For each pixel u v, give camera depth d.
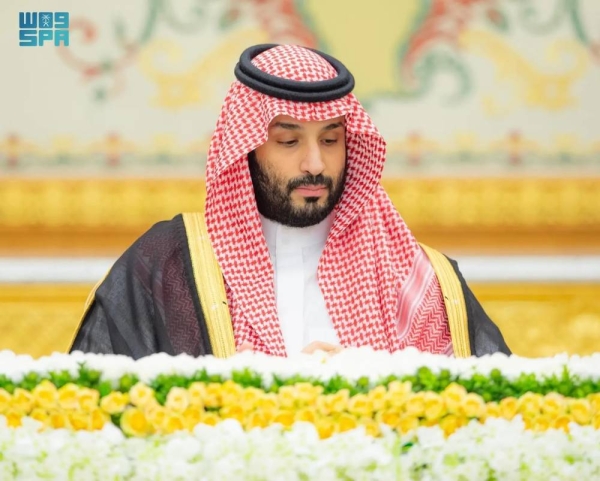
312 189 6.88
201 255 7.03
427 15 14.66
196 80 14.62
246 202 6.97
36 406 5.27
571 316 14.22
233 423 5.17
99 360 5.29
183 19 14.63
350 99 7.02
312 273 7.09
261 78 6.90
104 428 5.20
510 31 14.66
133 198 14.45
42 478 5.14
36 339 14.10
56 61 14.59
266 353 6.72
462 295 7.16
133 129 14.57
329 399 5.23
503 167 14.59
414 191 14.45
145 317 6.89
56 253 14.33
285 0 14.66
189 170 14.57
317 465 5.06
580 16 14.68
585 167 14.56
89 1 14.63
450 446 5.19
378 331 6.90
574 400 5.36
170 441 5.13
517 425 5.28
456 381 5.30
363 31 14.63
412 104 14.62
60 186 14.40
